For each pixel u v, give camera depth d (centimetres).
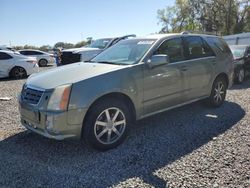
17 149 452
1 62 1390
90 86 419
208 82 634
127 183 350
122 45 573
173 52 554
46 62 2642
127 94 461
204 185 342
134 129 538
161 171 378
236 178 356
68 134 409
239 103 734
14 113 668
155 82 502
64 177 366
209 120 588
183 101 571
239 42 2575
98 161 409
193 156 420
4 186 347
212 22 4988
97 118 429
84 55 1377
